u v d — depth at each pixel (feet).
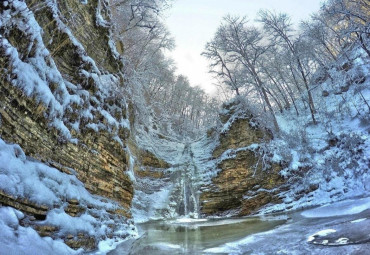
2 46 15.62
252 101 82.58
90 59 31.83
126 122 39.17
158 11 67.56
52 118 20.98
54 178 19.83
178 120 157.69
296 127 81.35
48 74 21.71
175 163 86.33
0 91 15.42
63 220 18.71
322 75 87.45
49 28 25.43
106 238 25.22
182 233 39.09
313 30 85.56
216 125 94.79
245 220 49.47
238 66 99.40
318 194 53.26
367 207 32.30
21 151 17.02
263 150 67.51
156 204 69.67
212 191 69.92
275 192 60.49
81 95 27.63
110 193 31.94
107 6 49.11
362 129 59.72
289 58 89.81
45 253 14.38
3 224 13.12
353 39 66.74
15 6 17.75
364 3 64.95
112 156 32.73
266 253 20.74
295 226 31.78
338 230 23.12
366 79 76.23
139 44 87.76
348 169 52.34
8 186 14.34
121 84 46.21
